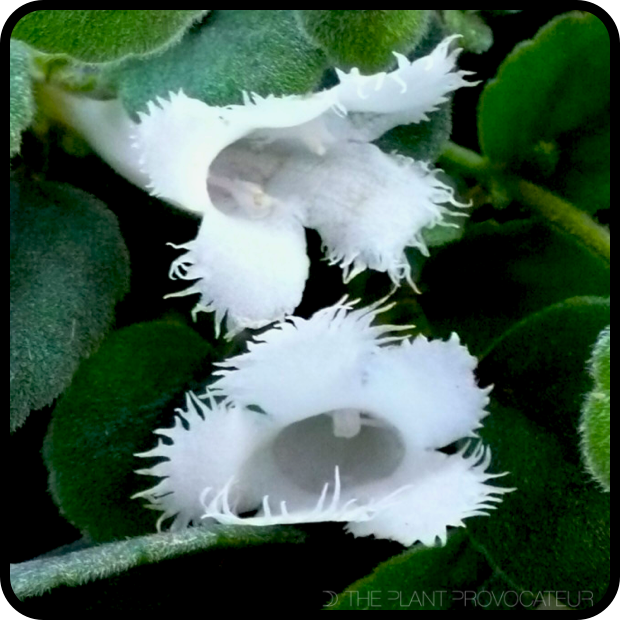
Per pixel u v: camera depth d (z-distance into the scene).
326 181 0.19
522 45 0.21
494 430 0.20
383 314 0.20
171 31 0.19
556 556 0.20
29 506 0.20
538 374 0.20
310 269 0.20
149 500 0.20
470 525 0.20
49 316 0.19
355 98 0.19
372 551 0.20
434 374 0.19
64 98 0.20
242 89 0.19
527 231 0.21
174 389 0.20
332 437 0.20
